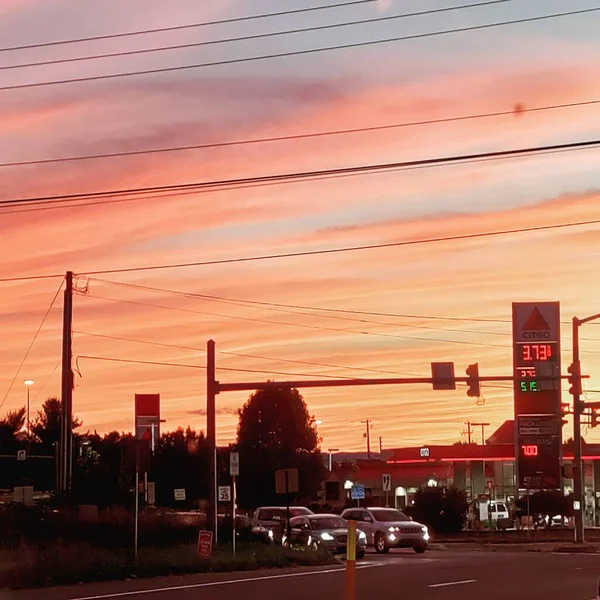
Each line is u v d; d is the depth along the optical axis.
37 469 92.44
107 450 64.06
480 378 34.81
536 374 35.25
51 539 33.66
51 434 96.81
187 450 89.94
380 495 88.25
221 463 87.94
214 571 28.61
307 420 91.12
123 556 28.44
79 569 25.59
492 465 84.69
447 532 61.12
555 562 32.72
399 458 89.75
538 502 67.81
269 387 35.09
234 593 22.06
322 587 23.53
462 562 33.12
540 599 20.69
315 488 89.06
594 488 82.31
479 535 57.41
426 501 62.06
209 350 36.00
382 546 43.03
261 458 87.12
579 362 45.97
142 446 28.95
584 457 80.38
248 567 29.64
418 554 41.25
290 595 21.55
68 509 38.06
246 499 86.31
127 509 40.53
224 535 39.75
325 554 33.44
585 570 28.78
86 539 35.25
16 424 102.56
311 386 34.72
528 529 57.50
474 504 72.31
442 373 34.53
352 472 90.38
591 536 54.31
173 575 27.30
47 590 23.03
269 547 34.97
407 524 43.41
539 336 49.34
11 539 32.59
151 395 29.62
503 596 21.27
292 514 46.72
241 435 90.31
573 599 20.69
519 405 48.75
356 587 23.48
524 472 52.66
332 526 41.12
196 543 36.16
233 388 35.72
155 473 86.75
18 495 37.91
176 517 40.69
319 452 90.69
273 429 89.69
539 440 52.81
